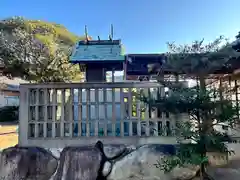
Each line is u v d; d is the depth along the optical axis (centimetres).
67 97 538
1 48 1345
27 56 1334
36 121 498
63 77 1305
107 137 489
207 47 381
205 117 376
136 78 770
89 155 464
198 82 390
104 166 468
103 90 497
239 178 433
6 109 1852
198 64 377
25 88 504
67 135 506
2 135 999
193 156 367
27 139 496
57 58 1316
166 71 427
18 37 1418
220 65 381
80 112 496
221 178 434
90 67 595
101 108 540
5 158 482
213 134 377
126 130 532
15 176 471
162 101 395
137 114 493
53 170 473
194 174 446
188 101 369
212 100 364
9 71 1412
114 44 650
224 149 380
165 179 455
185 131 384
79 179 451
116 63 577
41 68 1321
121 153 481
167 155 452
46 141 493
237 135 394
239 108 355
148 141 487
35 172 474
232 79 623
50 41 1642
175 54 390
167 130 470
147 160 466
